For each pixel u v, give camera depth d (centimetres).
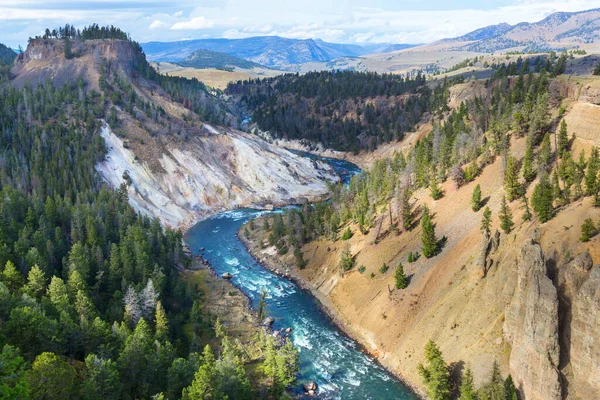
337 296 10781
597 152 8669
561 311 6481
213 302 10644
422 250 9794
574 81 12256
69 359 6469
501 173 10475
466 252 8950
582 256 6731
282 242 13512
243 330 9600
